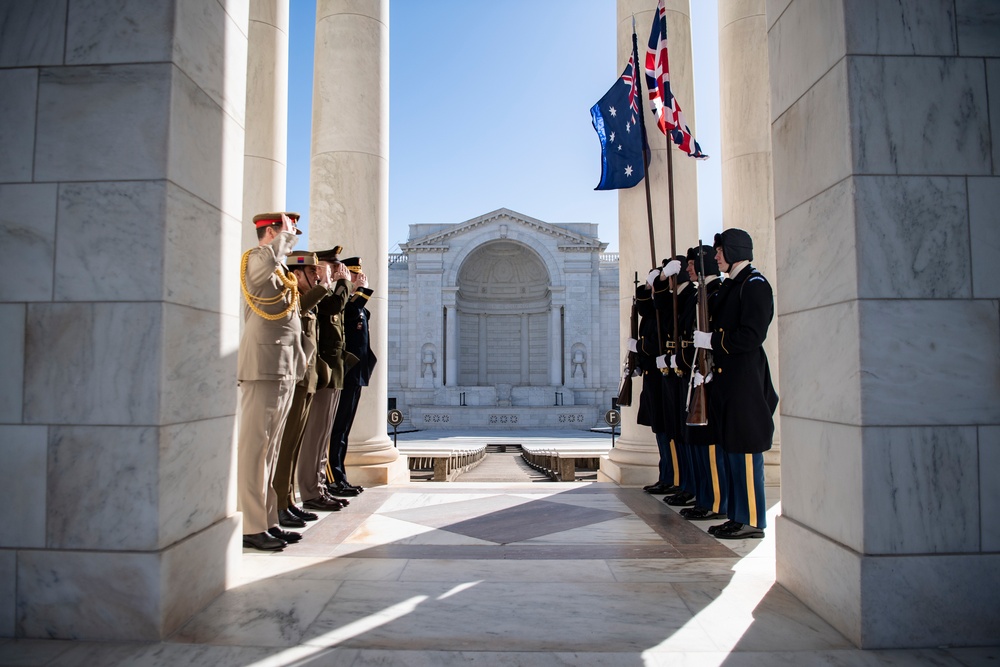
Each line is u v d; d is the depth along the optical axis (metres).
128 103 4.65
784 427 5.64
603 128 11.34
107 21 4.72
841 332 4.68
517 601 5.16
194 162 4.96
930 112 4.60
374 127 11.45
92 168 4.64
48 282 4.61
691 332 8.11
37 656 4.17
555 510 8.71
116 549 4.47
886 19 4.62
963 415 4.47
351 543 6.96
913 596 4.33
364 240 11.28
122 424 4.51
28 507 4.54
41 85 4.72
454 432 49.59
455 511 8.66
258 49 10.45
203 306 5.08
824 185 4.92
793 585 5.33
